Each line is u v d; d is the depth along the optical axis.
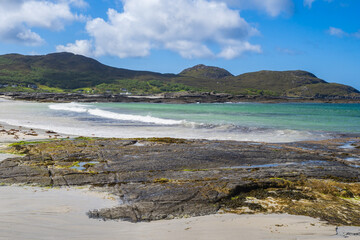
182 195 9.44
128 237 6.63
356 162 14.48
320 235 6.86
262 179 11.02
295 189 10.31
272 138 22.41
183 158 14.43
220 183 10.40
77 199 9.27
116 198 9.41
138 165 13.17
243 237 6.66
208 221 7.68
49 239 6.36
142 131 25.47
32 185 10.58
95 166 12.87
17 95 131.25
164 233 6.88
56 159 14.01
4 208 8.25
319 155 15.71
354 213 8.41
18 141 19.23
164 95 149.38
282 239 6.58
